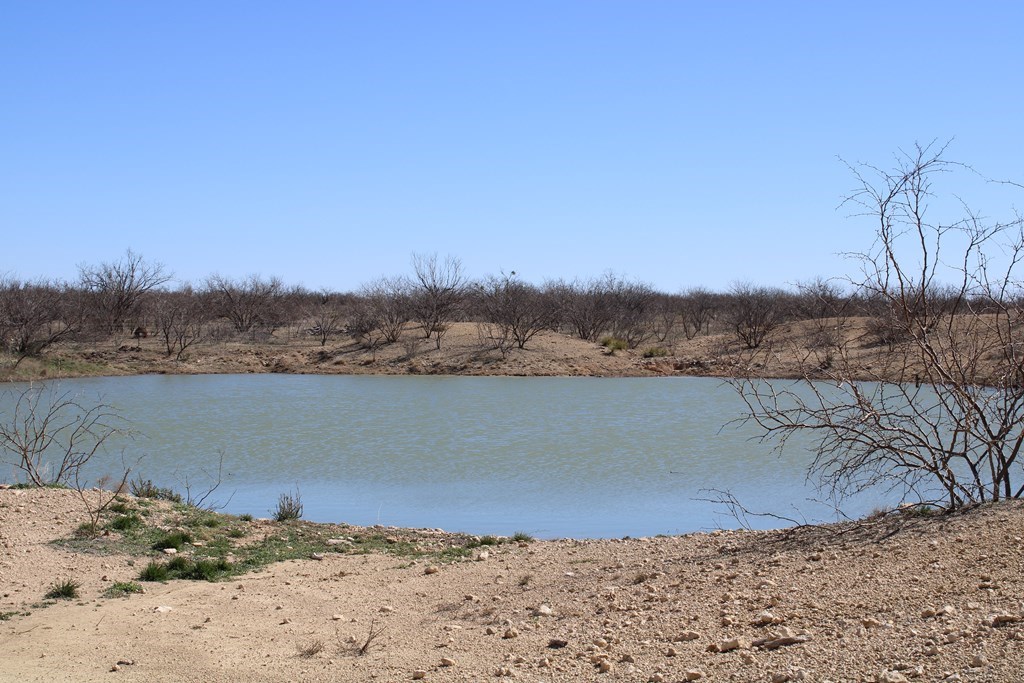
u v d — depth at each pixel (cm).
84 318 5544
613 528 1572
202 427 2864
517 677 617
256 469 2155
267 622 821
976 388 1033
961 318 1128
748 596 734
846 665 543
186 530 1208
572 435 2733
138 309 5903
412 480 2028
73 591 905
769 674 548
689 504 1762
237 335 5962
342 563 1112
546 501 1805
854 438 1045
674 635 664
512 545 1230
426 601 897
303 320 6925
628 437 2688
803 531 1008
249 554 1149
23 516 1146
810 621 642
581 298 6172
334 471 2138
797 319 3434
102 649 734
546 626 750
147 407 3388
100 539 1107
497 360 5019
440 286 5722
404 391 4050
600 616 755
